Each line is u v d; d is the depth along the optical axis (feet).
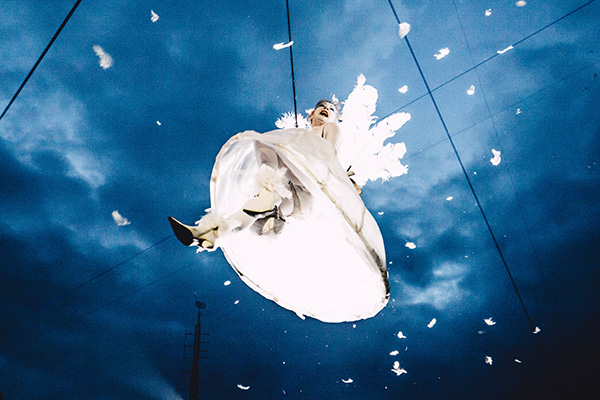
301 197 7.99
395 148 9.99
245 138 6.89
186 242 6.42
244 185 7.82
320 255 8.38
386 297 8.08
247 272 8.09
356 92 10.56
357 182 10.12
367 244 7.11
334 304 8.45
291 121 11.02
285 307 8.34
